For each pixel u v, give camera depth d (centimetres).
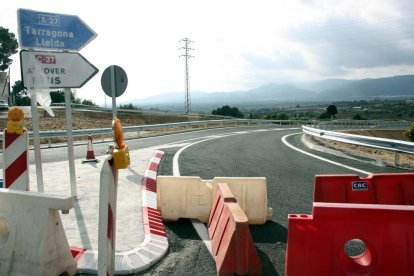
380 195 471
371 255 314
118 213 582
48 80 614
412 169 997
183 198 575
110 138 2359
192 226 551
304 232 323
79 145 1747
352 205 317
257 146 1681
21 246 364
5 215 374
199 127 3772
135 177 857
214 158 1234
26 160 495
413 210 304
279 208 626
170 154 1337
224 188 516
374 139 1135
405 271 302
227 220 423
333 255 317
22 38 583
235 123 4441
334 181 473
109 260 340
